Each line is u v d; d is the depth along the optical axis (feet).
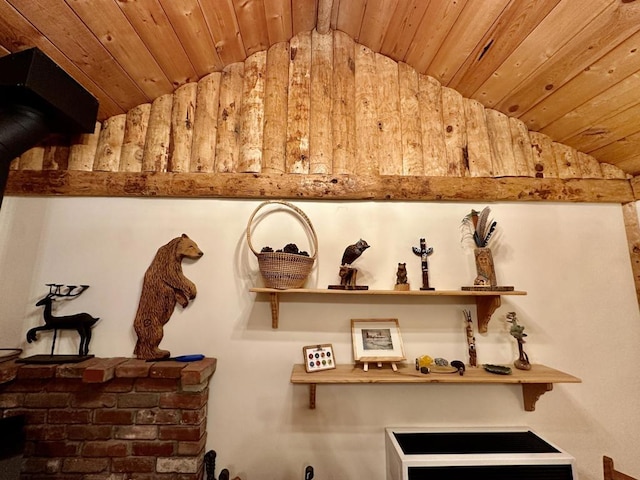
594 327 6.46
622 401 6.23
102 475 5.41
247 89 6.95
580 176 6.93
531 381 5.36
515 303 6.53
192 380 5.26
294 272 5.65
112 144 6.64
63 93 5.41
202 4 5.49
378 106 7.07
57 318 5.93
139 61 5.93
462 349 6.35
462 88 7.00
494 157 6.93
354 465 5.97
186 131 6.73
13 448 5.03
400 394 6.19
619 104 5.72
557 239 6.74
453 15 5.63
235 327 6.27
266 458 5.94
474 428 6.05
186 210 6.60
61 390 5.56
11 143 5.15
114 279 6.35
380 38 6.95
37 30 4.90
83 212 6.52
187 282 6.23
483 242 6.29
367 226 6.66
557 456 5.02
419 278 6.51
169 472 5.43
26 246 6.35
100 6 4.85
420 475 4.87
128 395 5.57
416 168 6.77
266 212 6.64
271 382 6.15
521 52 5.64
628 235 6.77
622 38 4.82
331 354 6.03
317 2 6.59
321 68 7.15
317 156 6.71
